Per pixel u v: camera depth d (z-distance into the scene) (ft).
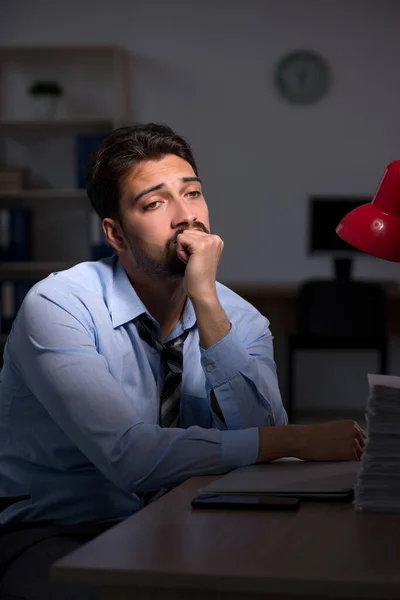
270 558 2.82
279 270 22.77
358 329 19.10
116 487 5.15
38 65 22.85
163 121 22.80
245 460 4.49
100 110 22.79
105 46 21.91
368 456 3.48
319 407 22.65
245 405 5.18
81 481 5.15
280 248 22.76
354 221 4.61
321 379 22.63
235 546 2.97
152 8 22.63
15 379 5.32
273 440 4.55
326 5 22.30
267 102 22.61
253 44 22.54
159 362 5.57
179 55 22.70
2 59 22.85
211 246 5.27
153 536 3.12
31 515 5.23
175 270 5.43
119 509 5.16
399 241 4.50
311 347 19.74
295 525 3.27
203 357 5.19
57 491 5.18
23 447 5.28
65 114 22.82
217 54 22.63
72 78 22.80
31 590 4.36
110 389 4.81
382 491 3.48
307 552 2.89
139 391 5.47
